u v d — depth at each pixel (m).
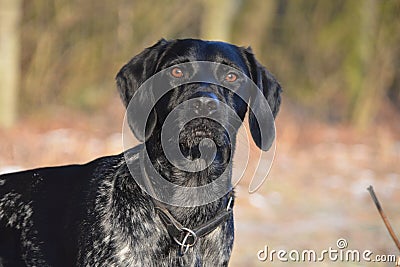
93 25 30.53
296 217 15.05
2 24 25.17
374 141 27.12
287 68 35.03
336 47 33.66
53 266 6.83
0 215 7.21
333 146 25.34
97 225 6.50
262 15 34.28
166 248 6.43
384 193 18.11
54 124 25.84
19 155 19.08
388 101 32.66
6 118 25.19
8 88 25.20
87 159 19.17
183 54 6.51
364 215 15.46
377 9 31.75
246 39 34.31
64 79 29.92
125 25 30.88
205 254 6.58
